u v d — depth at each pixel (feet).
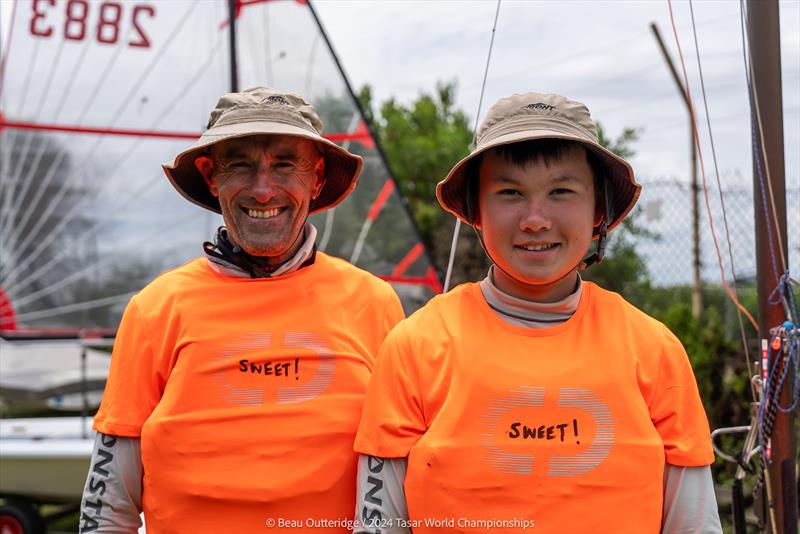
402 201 17.07
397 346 5.17
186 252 17.01
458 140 29.17
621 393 4.88
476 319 5.14
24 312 16.56
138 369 5.78
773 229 8.09
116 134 16.55
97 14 16.44
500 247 5.02
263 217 5.76
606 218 5.35
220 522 5.52
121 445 5.78
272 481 5.51
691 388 5.08
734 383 14.56
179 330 5.79
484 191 5.10
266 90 6.04
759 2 8.11
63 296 16.66
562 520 4.74
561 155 4.93
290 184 5.74
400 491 5.06
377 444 5.06
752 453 8.06
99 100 16.52
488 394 4.87
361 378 5.79
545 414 4.84
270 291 5.89
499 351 4.98
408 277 17.19
